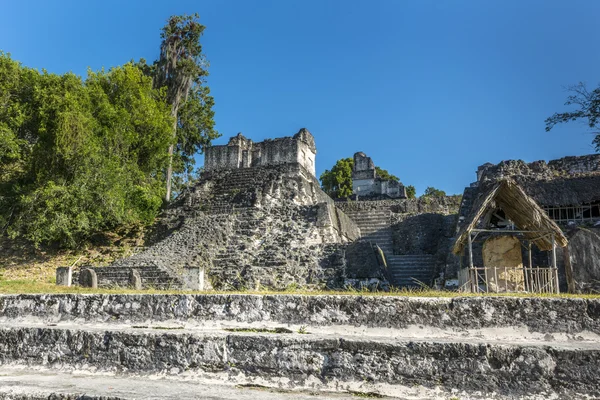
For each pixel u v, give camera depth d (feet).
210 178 80.69
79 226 58.23
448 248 49.98
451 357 14.06
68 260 60.59
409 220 71.46
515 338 15.10
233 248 55.42
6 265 59.00
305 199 71.87
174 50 88.07
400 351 14.42
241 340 15.78
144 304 18.74
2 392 14.55
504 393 13.52
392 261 53.62
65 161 60.18
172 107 85.10
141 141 72.13
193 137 100.42
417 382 14.11
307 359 15.05
